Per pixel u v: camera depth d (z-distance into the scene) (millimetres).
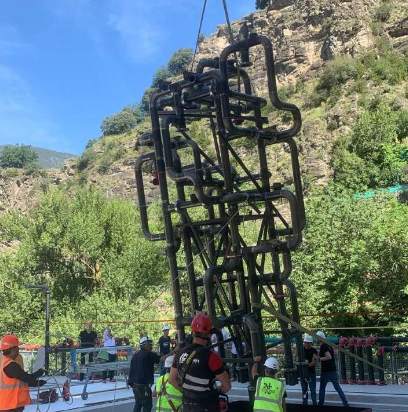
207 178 8961
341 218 29375
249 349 8430
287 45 108875
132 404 13625
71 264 41719
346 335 26938
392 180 63594
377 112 74812
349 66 92250
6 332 37438
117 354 19766
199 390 6152
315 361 11773
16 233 43531
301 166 80875
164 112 9336
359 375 14047
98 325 32688
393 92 85938
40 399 13789
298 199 8953
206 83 8969
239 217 8609
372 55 93812
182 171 9055
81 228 40250
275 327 24422
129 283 38094
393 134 72000
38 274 41062
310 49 106875
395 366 15039
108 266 39531
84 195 43844
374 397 12266
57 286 39938
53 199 42344
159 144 9023
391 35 98750
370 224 28406
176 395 7332
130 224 43188
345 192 32875
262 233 8898
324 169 79188
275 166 83188
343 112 84250
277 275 8461
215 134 9445
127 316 33812
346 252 28375
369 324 27188
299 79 104875
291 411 8469
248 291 8719
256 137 8594
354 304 28438
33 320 37531
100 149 144375
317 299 27047
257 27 116938
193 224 8750
